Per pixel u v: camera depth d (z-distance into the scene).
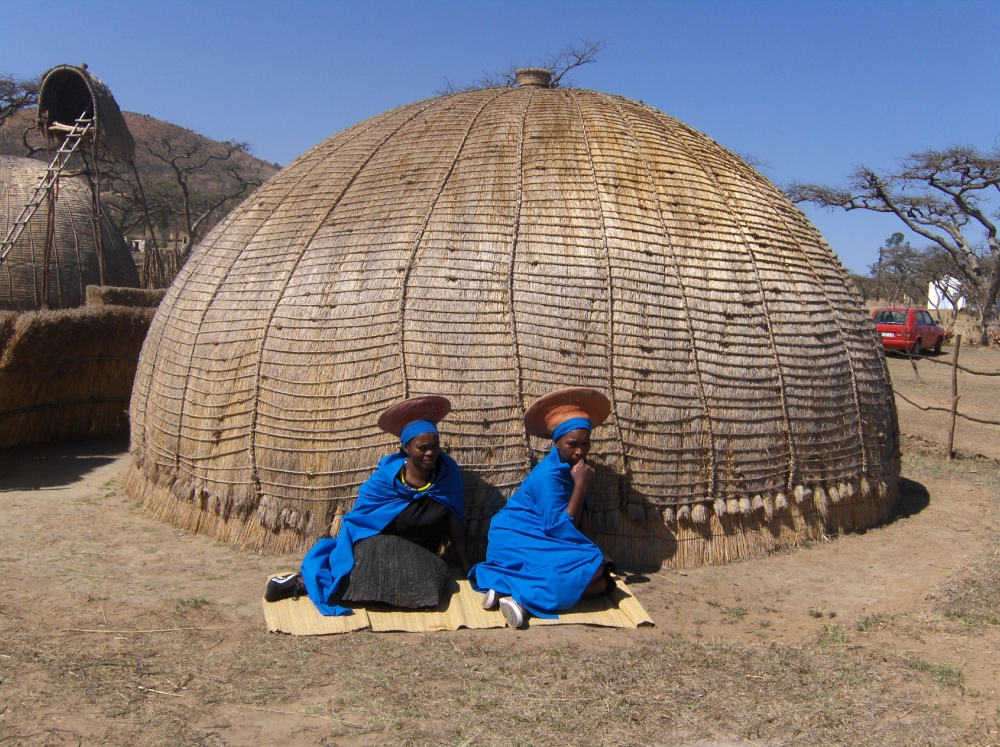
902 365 24.36
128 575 5.70
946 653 4.69
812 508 6.80
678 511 6.14
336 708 3.93
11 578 5.57
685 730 3.76
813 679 4.27
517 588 5.11
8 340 9.13
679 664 4.43
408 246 6.34
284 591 5.20
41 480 8.20
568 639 4.82
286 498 6.16
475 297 6.08
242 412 6.36
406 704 3.97
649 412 6.05
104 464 9.02
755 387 6.39
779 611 5.43
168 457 6.92
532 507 5.28
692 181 7.02
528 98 7.89
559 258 6.23
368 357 6.04
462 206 6.51
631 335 6.12
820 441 6.74
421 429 5.15
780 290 6.79
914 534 7.13
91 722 3.76
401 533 5.29
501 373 5.93
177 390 6.84
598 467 5.93
